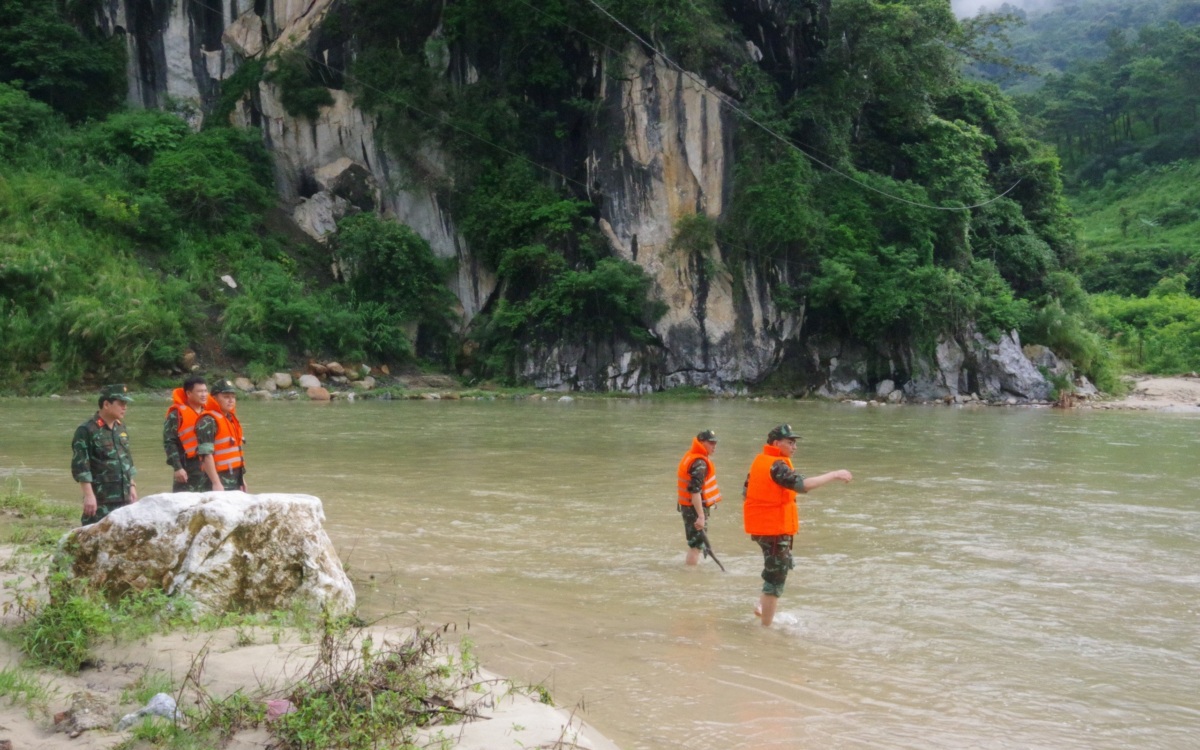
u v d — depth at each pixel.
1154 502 13.09
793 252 35.75
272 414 24.80
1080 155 95.62
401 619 7.11
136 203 33.47
